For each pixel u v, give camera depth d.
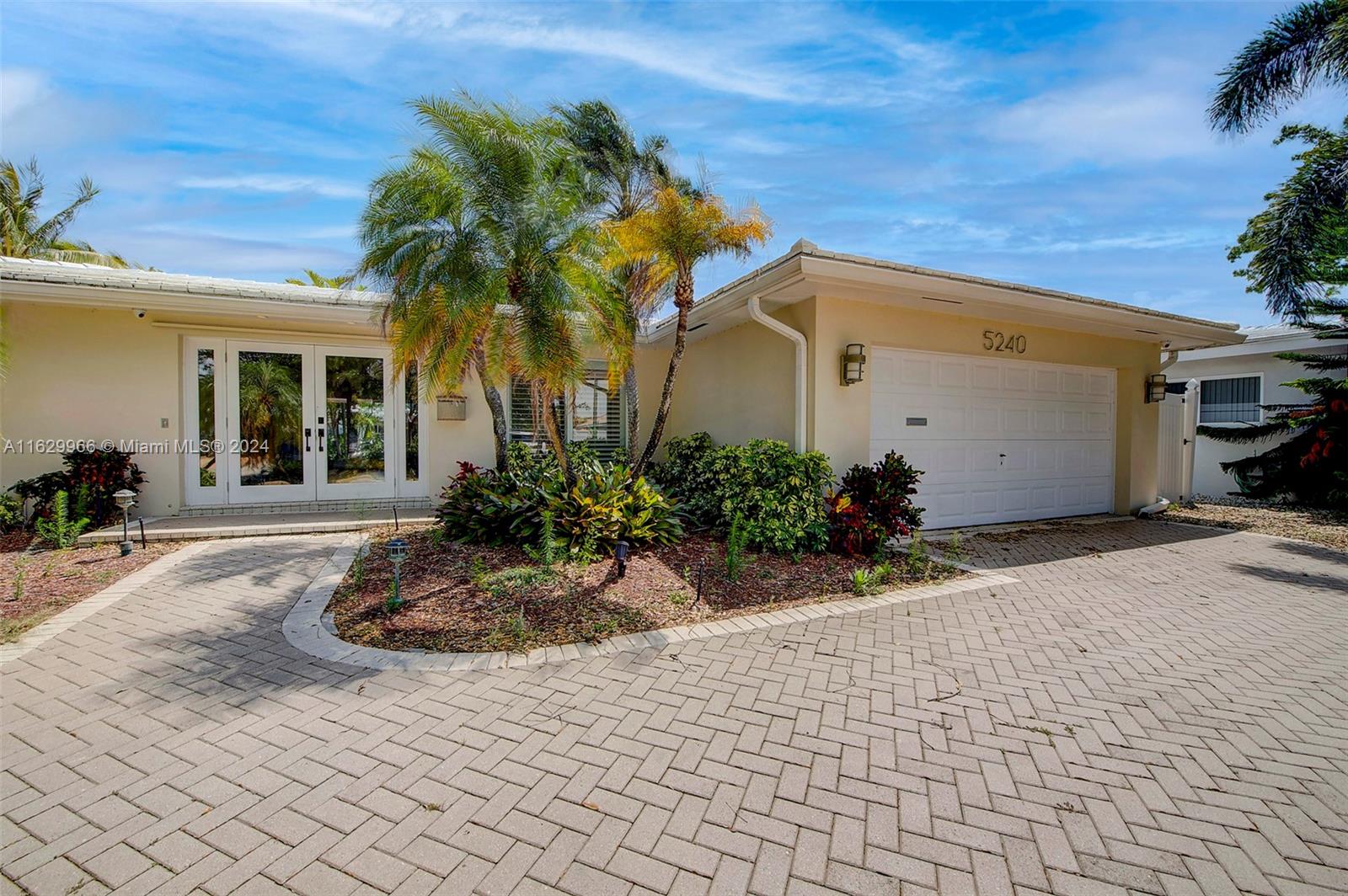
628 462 9.00
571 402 6.91
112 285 7.25
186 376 8.54
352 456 9.38
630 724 3.07
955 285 6.80
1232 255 12.26
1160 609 5.04
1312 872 2.11
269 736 2.93
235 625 4.40
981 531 8.37
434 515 8.63
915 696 3.42
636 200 10.36
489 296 5.67
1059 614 4.88
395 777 2.61
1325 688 3.56
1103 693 3.48
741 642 4.18
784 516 6.45
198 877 2.04
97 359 8.02
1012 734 3.01
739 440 9.01
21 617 4.55
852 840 2.25
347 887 2.00
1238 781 2.65
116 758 2.74
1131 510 9.93
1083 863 2.15
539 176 6.19
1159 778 2.66
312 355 9.12
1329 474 10.66
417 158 6.28
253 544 7.02
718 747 2.87
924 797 2.50
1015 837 2.28
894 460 6.98
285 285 8.30
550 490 6.50
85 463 7.52
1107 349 9.66
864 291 6.86
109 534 7.14
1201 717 3.21
